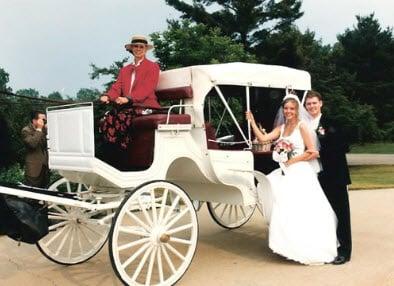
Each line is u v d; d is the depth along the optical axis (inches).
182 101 243.4
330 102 751.1
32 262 252.2
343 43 1555.1
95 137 221.0
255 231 313.1
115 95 238.8
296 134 243.4
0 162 213.9
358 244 272.4
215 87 234.1
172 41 539.5
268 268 232.1
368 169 765.9
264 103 277.9
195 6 887.7
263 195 244.1
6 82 400.2
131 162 223.6
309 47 860.0
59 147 211.8
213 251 266.4
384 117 1385.3
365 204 401.4
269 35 876.6
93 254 250.5
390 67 1518.2
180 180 256.8
